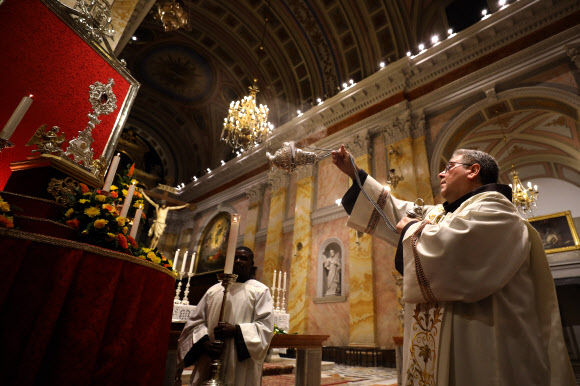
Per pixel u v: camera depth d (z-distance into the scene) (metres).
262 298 2.35
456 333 1.11
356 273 8.75
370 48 11.30
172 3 5.89
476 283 1.07
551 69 7.28
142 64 15.85
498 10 8.22
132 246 2.20
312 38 12.45
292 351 7.69
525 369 1.01
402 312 6.38
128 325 1.75
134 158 19.58
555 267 11.30
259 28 13.23
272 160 1.65
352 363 7.75
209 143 18.66
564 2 7.27
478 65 8.50
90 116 3.57
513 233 1.13
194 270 15.75
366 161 9.71
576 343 11.02
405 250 1.27
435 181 8.20
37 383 1.37
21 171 2.52
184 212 18.36
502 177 13.16
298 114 12.30
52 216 2.11
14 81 3.06
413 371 1.21
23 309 1.39
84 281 1.60
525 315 1.08
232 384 1.98
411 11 10.70
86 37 3.75
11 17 3.08
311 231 10.67
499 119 10.12
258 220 13.42
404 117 9.36
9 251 1.41
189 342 2.16
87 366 1.51
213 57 15.17
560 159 11.52
